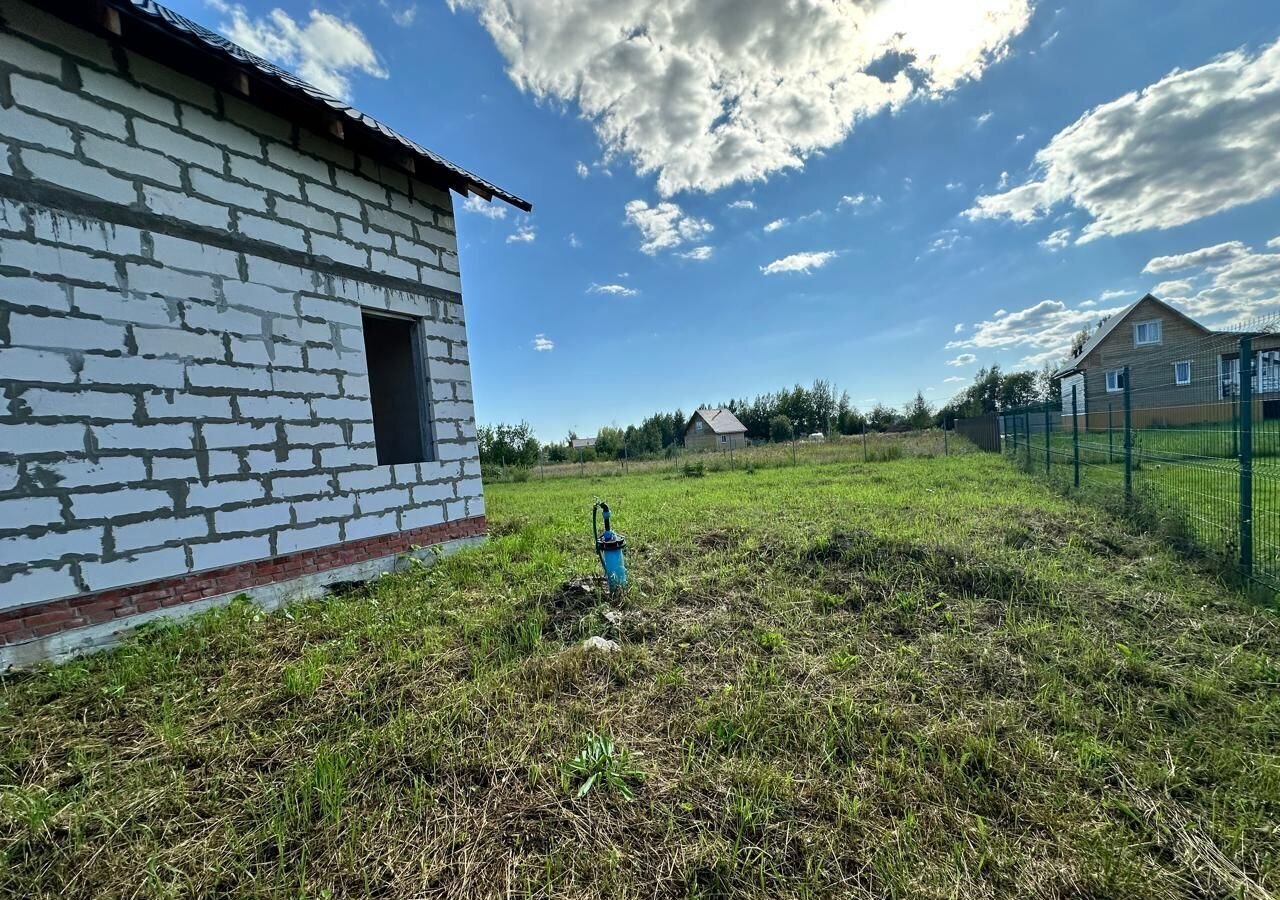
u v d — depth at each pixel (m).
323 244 4.80
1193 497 5.14
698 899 1.57
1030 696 2.61
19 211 3.17
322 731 2.47
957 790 1.99
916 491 9.01
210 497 3.98
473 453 6.28
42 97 3.26
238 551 4.13
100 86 3.50
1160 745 2.19
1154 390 5.84
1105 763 2.11
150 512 3.67
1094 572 4.23
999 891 1.58
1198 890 1.58
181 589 3.81
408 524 5.46
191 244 3.92
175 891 1.65
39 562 3.20
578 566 5.10
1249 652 2.90
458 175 5.77
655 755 2.25
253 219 4.29
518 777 2.12
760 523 6.66
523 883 1.65
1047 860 1.68
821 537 5.27
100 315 3.47
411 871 1.70
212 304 4.03
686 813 1.92
